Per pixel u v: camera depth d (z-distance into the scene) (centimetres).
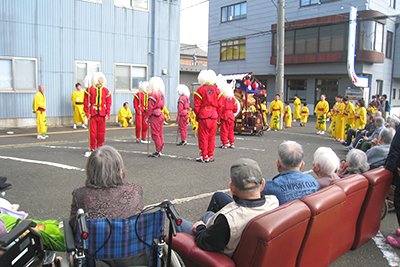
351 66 1870
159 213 232
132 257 228
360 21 2047
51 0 1282
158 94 778
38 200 480
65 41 1328
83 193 241
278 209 238
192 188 561
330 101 2342
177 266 231
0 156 762
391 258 360
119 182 249
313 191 308
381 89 2372
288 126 1642
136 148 920
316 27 2219
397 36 2403
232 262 232
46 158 750
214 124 757
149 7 1531
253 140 1148
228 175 654
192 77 2967
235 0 2642
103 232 220
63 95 1346
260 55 2542
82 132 1210
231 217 239
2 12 1188
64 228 234
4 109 1221
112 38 1445
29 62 1259
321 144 1092
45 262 238
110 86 1459
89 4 1370
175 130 1345
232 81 1230
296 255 259
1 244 182
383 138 488
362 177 342
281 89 1482
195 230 293
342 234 337
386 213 446
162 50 1590
